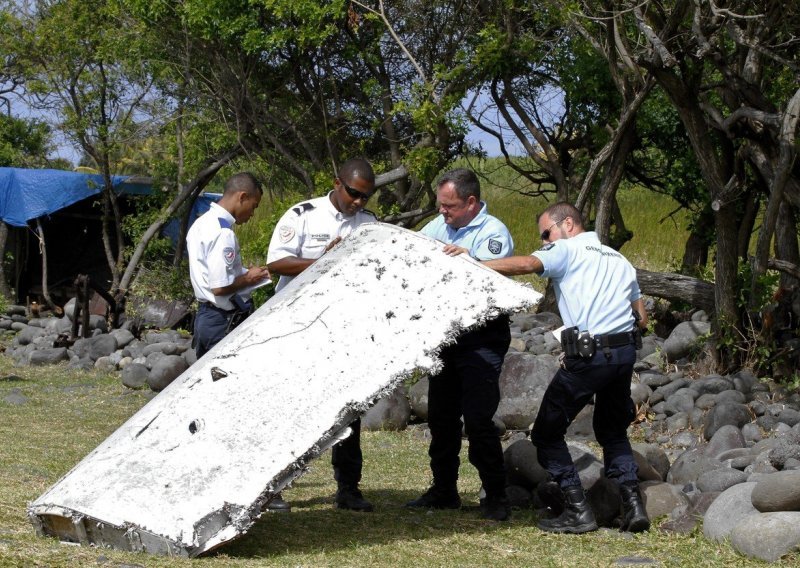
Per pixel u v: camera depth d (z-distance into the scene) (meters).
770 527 9.09
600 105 24.55
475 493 12.34
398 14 24.77
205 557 8.70
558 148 26.38
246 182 11.73
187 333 25.45
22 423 16.58
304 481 12.98
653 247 34.31
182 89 28.55
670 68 17.52
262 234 25.00
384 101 25.94
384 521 10.68
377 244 10.77
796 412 15.35
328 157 27.36
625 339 10.02
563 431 10.23
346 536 9.98
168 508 8.62
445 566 8.96
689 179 24.94
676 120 24.52
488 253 10.80
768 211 16.97
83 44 29.77
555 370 16.17
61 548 8.55
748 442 14.27
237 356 9.80
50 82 30.80
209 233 11.55
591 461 11.11
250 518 8.70
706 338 18.39
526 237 36.62
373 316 9.92
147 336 24.72
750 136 17.70
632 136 21.22
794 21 17.36
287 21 25.36
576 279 10.05
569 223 10.48
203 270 11.60
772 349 17.58
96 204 33.62
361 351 9.62
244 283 11.66
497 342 10.60
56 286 34.09
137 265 31.30
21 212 31.12
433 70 24.59
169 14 26.94
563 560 9.20
